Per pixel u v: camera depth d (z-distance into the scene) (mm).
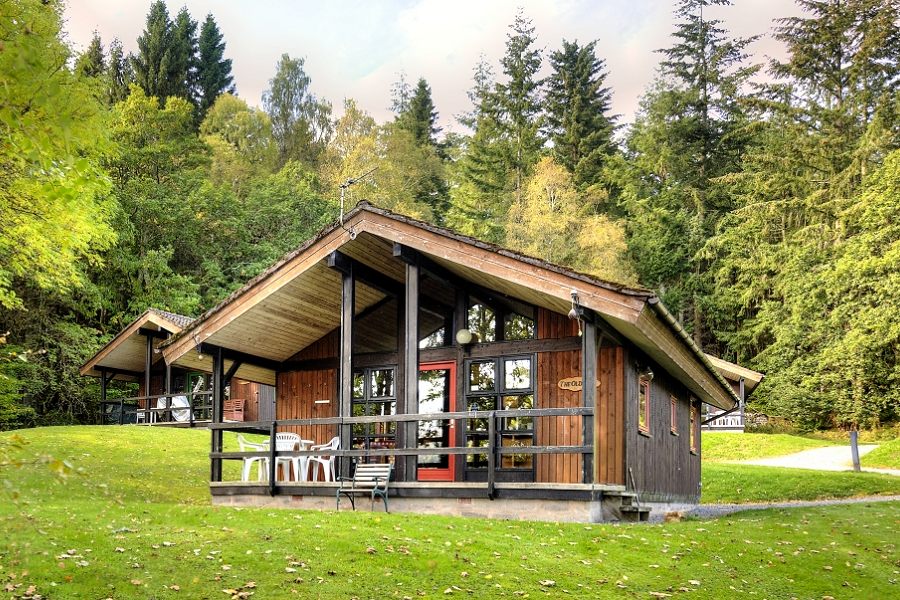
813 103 46312
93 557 8656
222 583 8266
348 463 14172
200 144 48312
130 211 39188
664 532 11945
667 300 50344
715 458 33094
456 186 62031
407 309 13562
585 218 48406
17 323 31625
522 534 10875
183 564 8703
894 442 30875
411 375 13430
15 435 5488
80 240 19453
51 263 19672
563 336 14312
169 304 38125
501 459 14422
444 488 12688
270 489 14125
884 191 38406
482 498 12445
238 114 65688
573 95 59781
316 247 14016
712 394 19172
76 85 10805
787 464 30047
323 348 16891
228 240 46500
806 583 10328
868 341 37500
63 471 5293
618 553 10406
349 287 14250
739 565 10664
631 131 61688
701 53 55188
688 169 53438
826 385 40719
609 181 55031
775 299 47344
